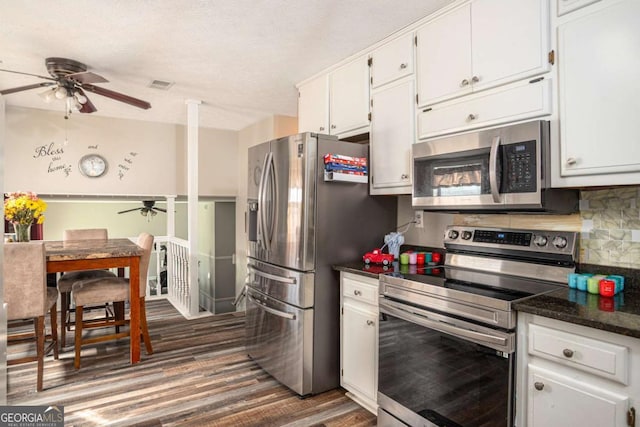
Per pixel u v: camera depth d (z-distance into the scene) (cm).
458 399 168
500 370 152
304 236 245
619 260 175
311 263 247
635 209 171
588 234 185
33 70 317
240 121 514
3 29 243
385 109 253
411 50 234
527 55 174
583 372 131
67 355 315
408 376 194
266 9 219
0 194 103
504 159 178
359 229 268
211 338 360
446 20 212
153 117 493
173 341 350
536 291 169
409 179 234
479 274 211
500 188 179
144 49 274
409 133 235
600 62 151
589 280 165
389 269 230
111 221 627
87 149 482
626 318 125
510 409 149
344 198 261
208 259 604
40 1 210
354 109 280
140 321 319
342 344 250
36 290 250
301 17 227
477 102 195
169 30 245
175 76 330
